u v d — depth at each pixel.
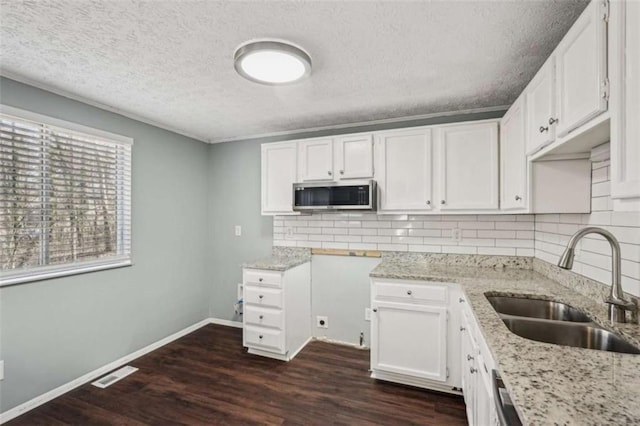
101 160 2.59
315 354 2.90
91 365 2.48
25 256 2.11
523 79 2.10
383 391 2.28
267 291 2.79
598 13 1.00
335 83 2.17
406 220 2.88
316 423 1.94
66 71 1.99
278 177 3.03
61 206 2.32
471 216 2.66
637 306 1.24
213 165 3.77
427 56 1.80
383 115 2.85
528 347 1.06
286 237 3.38
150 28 1.53
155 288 3.07
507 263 2.54
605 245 1.53
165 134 3.20
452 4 1.36
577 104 1.18
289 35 1.59
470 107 2.64
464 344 1.98
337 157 2.78
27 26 1.51
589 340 1.31
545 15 1.43
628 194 0.86
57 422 1.95
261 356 2.87
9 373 2.00
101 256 2.59
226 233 3.71
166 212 3.21
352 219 3.09
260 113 2.79
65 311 2.31
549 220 2.19
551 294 1.73
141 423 1.94
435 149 2.47
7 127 2.02
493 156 2.29
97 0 1.32
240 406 2.11
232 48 1.72
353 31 1.55
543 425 0.65
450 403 2.13
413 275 2.26
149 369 2.62
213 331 3.51
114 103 2.55
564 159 1.74
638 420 0.67
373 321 2.38
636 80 0.83
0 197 1.99
